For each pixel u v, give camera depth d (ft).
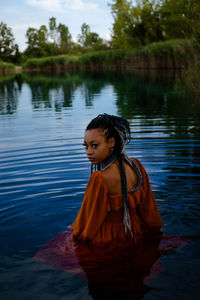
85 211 6.41
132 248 6.45
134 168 6.64
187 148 14.51
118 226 6.40
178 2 93.81
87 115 26.94
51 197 9.59
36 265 6.14
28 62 184.85
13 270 6.04
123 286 5.37
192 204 8.82
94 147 6.20
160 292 5.20
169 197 9.31
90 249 6.41
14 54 319.47
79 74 112.27
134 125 21.09
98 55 135.03
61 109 31.89
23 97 46.70
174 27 103.09
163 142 15.80
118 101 36.11
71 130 20.27
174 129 19.17
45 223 8.05
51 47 290.76
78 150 14.83
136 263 5.97
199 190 9.76
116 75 88.84
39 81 86.28
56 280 5.64
